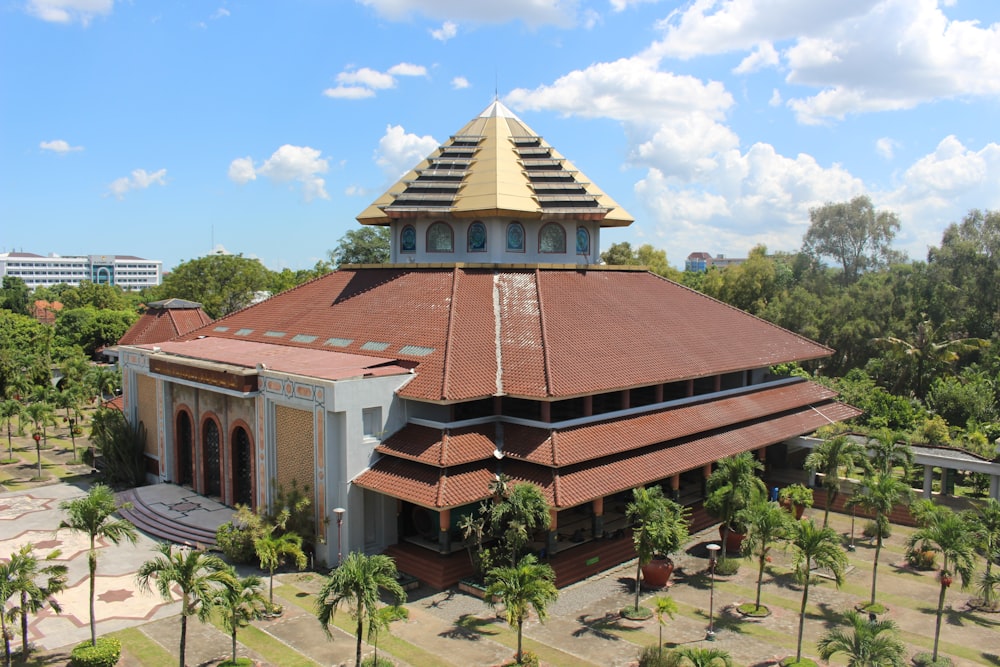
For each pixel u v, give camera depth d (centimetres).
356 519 3456
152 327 7869
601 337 4175
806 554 2656
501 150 5200
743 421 4572
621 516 4034
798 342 5378
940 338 7531
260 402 3816
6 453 5984
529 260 4991
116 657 2580
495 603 3022
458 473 3306
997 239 8325
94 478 5159
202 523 3925
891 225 10856
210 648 2716
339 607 3033
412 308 4384
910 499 3450
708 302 5497
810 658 2628
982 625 2984
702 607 3109
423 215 4897
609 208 4988
